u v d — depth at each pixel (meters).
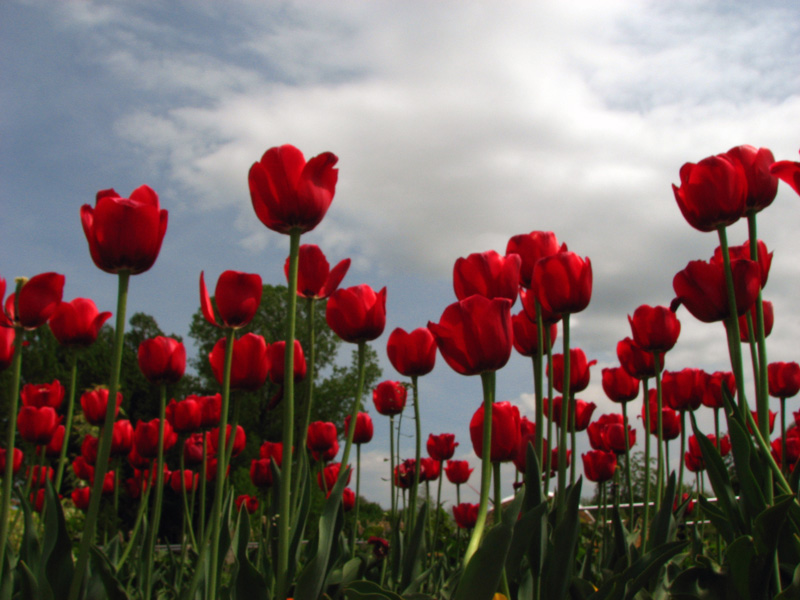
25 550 0.78
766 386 0.74
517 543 0.64
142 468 1.46
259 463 1.41
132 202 0.60
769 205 0.76
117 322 0.59
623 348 1.01
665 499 0.81
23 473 1.78
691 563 1.04
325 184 0.68
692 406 1.08
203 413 1.16
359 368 0.81
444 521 1.57
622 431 1.20
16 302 0.72
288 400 0.64
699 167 0.74
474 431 0.81
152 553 0.89
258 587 0.64
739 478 0.67
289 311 0.65
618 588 0.64
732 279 0.74
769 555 0.62
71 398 1.07
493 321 0.64
